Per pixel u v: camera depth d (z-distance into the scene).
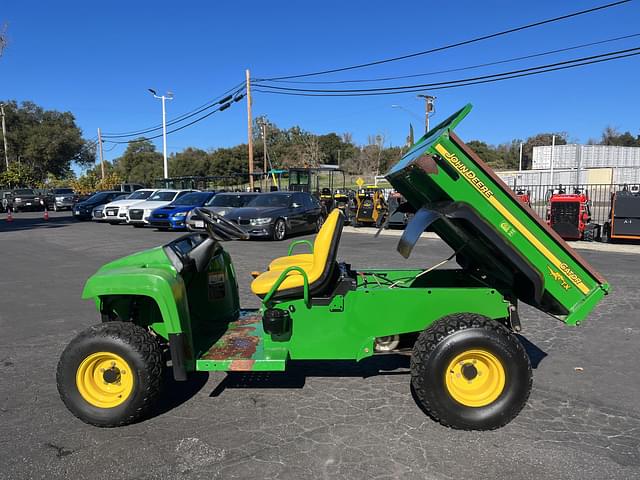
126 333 3.59
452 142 3.43
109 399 3.62
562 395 4.09
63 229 19.38
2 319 6.41
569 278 3.60
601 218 20.02
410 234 3.36
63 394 3.59
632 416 3.72
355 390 4.26
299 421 3.69
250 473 3.01
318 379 4.52
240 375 4.62
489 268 4.15
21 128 60.34
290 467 3.07
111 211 21.09
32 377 4.56
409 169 3.68
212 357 3.79
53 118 63.50
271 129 78.88
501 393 3.48
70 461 3.16
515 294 3.95
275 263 5.06
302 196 17.34
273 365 3.69
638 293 7.55
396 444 3.34
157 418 3.76
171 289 3.60
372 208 19.36
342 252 11.88
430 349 3.46
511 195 3.46
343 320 3.89
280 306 3.91
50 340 5.59
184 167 73.88
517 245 3.54
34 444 3.38
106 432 3.55
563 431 3.50
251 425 3.63
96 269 9.98
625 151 52.06
